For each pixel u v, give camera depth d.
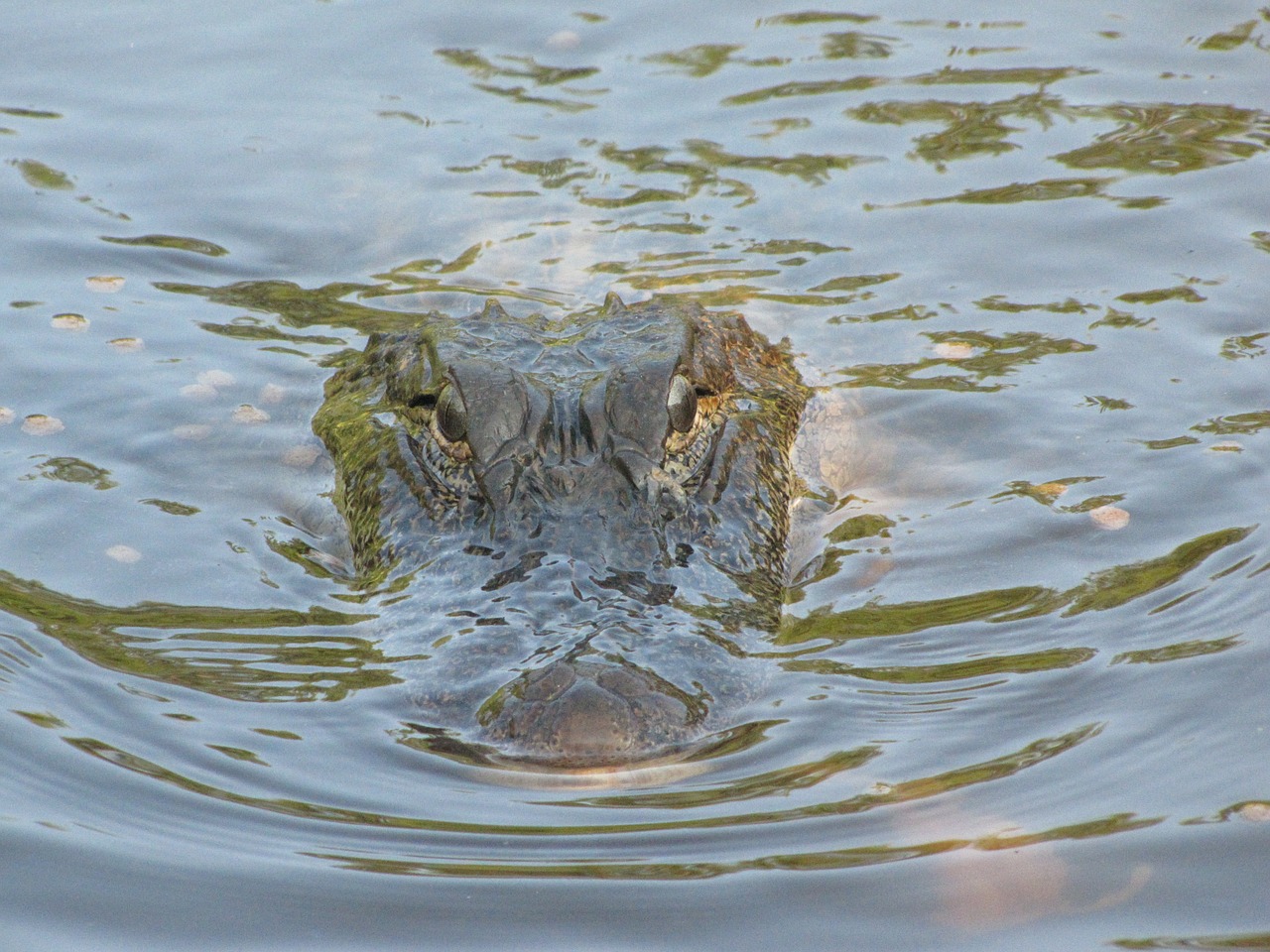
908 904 10.44
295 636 14.53
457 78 30.64
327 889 10.74
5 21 32.59
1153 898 10.39
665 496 15.34
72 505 17.36
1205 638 14.02
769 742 12.47
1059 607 14.87
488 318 19.23
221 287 23.80
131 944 10.17
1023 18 32.56
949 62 30.55
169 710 13.12
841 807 11.59
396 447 17.09
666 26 32.81
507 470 15.27
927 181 26.31
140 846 11.25
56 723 12.91
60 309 22.55
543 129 28.61
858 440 19.08
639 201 26.14
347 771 12.20
